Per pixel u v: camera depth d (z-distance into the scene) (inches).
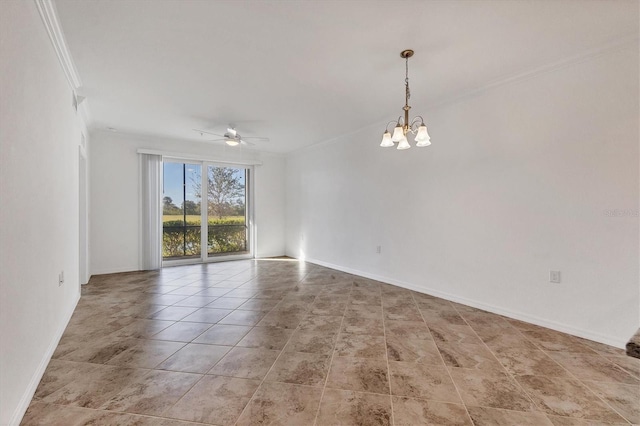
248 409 65.4
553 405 66.7
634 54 91.4
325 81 122.9
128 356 89.0
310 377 78.1
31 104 70.6
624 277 94.2
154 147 220.8
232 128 185.9
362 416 63.3
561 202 106.8
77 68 110.4
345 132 204.4
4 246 56.0
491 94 126.3
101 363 84.8
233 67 110.8
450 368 82.4
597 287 99.3
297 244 268.2
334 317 122.0
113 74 115.7
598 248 99.0
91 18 81.4
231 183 262.4
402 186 168.6
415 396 70.1
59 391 71.6
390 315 124.2
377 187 185.0
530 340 99.9
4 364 55.5
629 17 82.5
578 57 101.3
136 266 214.8
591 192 100.2
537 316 113.3
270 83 124.8
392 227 175.3
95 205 199.3
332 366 83.6
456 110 139.9
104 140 202.8
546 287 110.9
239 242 267.3
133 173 213.5
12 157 59.6
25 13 66.6
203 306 136.0
